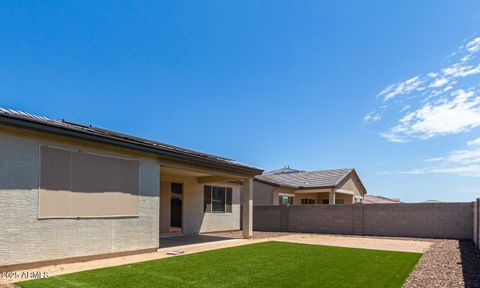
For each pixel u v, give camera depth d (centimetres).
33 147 845
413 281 735
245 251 1173
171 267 872
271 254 1105
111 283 696
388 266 905
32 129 816
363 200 3353
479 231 1230
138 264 907
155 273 798
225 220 2034
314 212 2055
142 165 1126
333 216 1991
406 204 1798
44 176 862
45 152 870
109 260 967
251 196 1670
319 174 2908
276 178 2884
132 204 1083
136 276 764
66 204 905
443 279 753
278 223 2188
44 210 855
